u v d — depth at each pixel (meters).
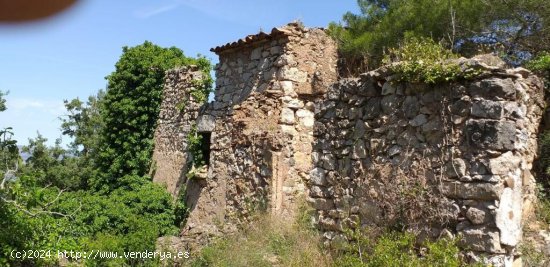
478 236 4.70
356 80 6.35
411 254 5.01
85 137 25.58
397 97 5.73
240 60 12.07
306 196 9.55
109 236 9.84
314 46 11.15
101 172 16.69
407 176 5.42
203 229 10.44
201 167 13.00
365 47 11.90
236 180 10.98
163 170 15.69
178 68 15.66
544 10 10.89
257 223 8.97
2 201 6.64
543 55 9.74
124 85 16.75
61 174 22.56
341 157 6.45
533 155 7.48
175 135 15.17
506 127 4.71
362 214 5.94
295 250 6.76
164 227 13.00
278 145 9.84
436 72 5.18
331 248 6.39
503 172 4.68
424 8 11.88
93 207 11.80
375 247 5.26
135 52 16.89
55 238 7.11
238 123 11.07
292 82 10.65
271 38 11.00
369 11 14.19
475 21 11.28
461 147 4.96
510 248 4.70
